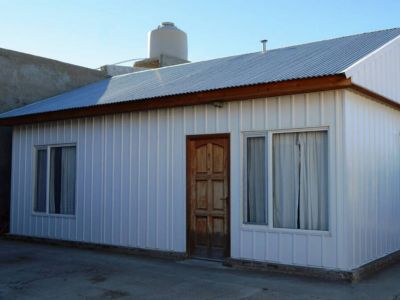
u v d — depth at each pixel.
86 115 10.42
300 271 7.61
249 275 7.68
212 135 8.78
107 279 7.57
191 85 9.36
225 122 8.62
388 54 8.93
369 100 8.38
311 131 7.80
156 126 9.59
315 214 7.74
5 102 13.21
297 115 7.85
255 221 8.30
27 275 7.88
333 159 7.50
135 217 9.83
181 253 9.04
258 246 8.15
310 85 7.29
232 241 8.43
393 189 9.24
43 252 10.07
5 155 13.21
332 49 9.60
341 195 7.41
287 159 8.04
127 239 9.95
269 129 8.12
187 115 9.14
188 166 9.08
